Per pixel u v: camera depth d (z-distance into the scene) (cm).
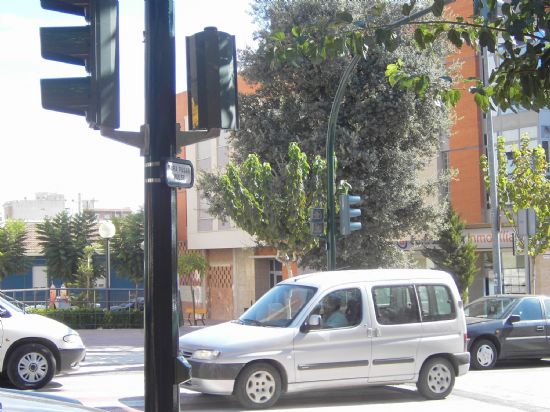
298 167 1767
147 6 596
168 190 586
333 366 1064
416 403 1108
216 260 3641
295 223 1778
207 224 3581
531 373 1474
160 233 579
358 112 2052
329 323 1073
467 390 1240
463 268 2808
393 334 1109
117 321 2530
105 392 1204
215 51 571
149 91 589
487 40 626
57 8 554
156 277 576
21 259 4059
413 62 2005
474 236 2919
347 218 1516
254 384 1025
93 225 3878
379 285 1123
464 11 2739
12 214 7938
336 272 1152
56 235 3762
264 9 2108
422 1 2031
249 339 1028
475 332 1523
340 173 2016
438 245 2883
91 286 3666
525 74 595
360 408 1059
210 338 1048
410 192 2122
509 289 2852
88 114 539
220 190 2152
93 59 529
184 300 3947
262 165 1881
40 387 1182
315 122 2080
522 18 586
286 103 2092
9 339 1164
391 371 1104
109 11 535
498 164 2422
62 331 1216
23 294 2681
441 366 1146
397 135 2097
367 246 2106
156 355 569
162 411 565
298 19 1998
